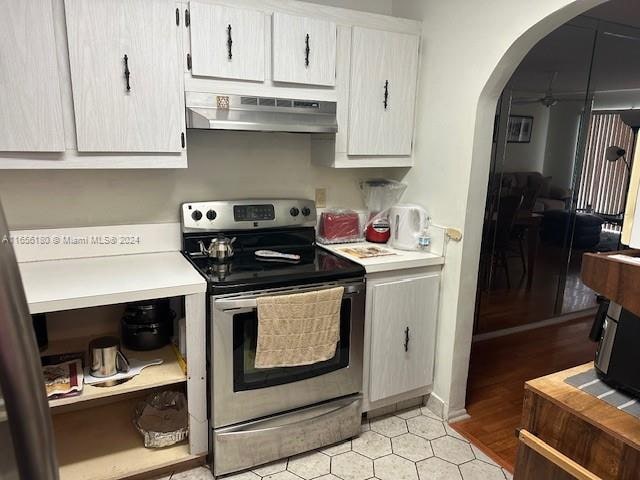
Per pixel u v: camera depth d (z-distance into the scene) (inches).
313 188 107.4
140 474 77.9
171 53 76.4
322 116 89.4
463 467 83.6
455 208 93.0
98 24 70.7
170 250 94.0
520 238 137.3
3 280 18.5
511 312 143.3
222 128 80.3
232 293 74.5
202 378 77.4
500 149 123.9
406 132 101.2
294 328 78.0
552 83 127.6
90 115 72.6
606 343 44.6
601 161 142.6
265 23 83.3
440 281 97.4
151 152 78.0
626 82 140.3
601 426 38.5
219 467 78.9
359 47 92.4
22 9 65.8
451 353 96.3
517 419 99.5
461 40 88.8
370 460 85.0
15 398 19.1
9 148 68.2
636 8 120.6
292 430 83.3
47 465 21.0
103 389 72.1
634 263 33.7
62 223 84.7
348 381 89.0
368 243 107.6
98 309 89.2
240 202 97.0
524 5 76.2
